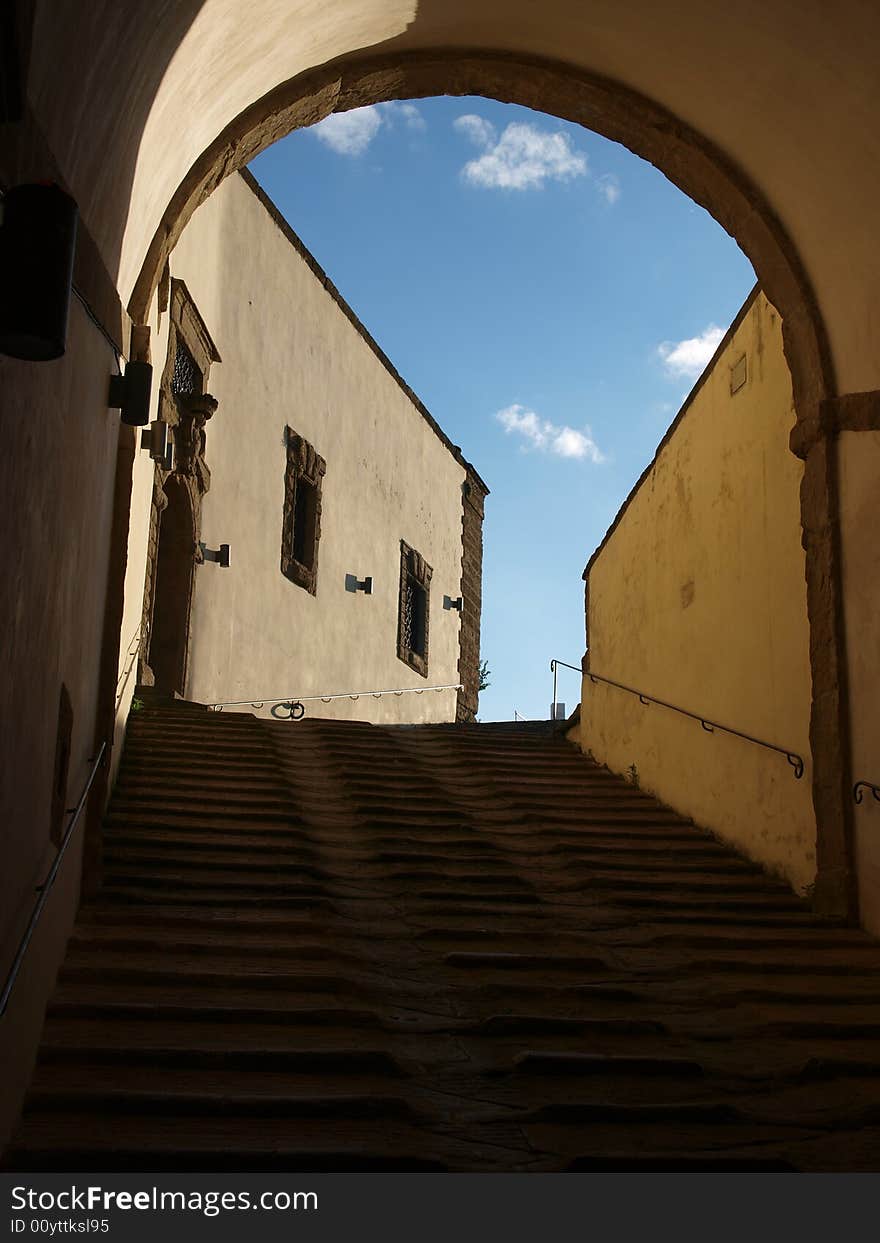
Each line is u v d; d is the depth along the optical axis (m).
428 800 8.48
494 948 5.71
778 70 6.23
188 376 12.59
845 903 6.45
